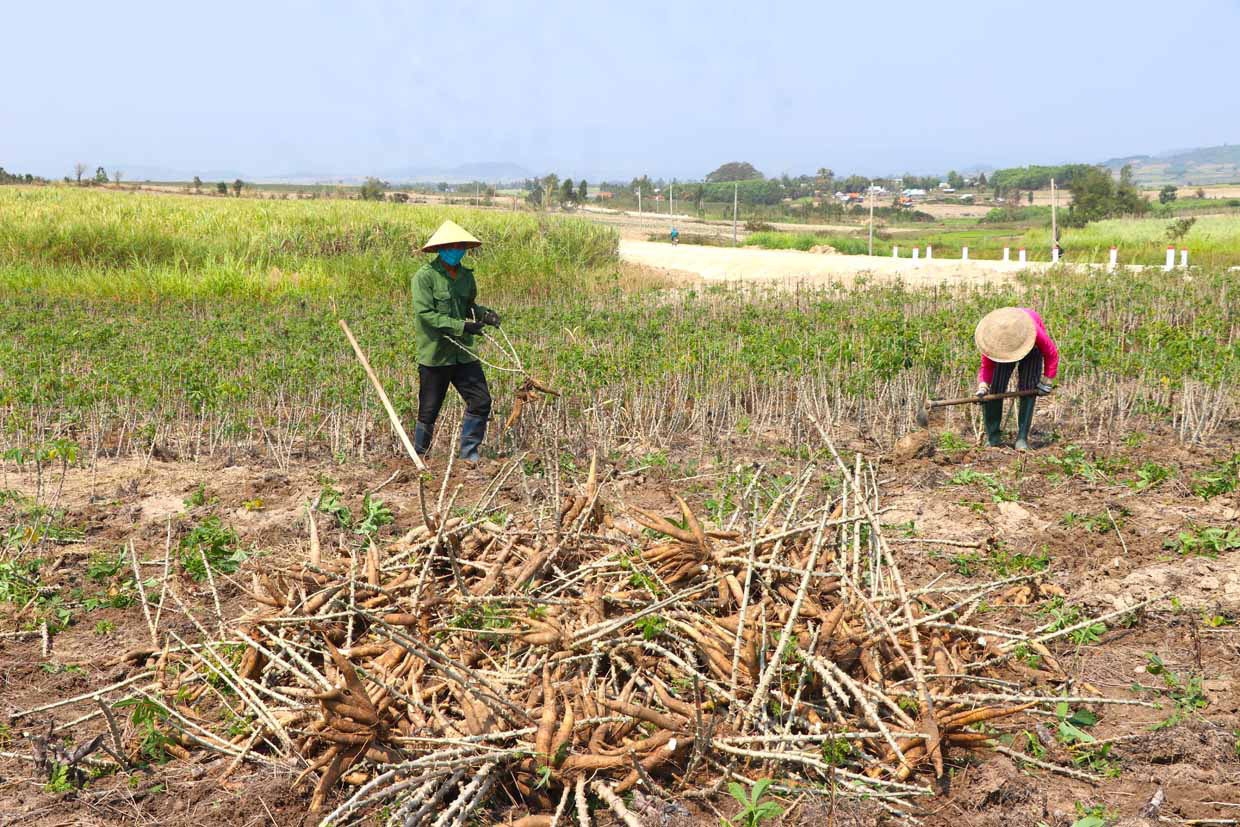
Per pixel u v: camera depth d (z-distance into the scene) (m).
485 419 8.47
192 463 8.34
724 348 11.64
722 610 4.15
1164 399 9.74
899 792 3.40
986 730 3.85
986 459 8.12
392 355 10.93
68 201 34.69
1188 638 4.68
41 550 6.06
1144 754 3.74
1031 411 8.28
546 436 8.25
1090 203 84.19
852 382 9.97
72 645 4.88
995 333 8.17
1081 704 4.02
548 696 3.52
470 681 3.65
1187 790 3.50
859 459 4.64
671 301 18.73
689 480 7.55
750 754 3.46
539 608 4.10
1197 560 5.56
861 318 13.88
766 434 9.20
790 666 3.77
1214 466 7.48
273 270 21.58
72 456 7.01
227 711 4.10
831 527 4.57
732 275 26.67
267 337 12.95
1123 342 11.95
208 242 24.06
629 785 3.40
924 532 6.29
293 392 10.46
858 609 4.12
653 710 3.59
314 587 4.34
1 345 12.32
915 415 9.55
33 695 4.38
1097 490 7.03
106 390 9.62
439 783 3.40
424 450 8.53
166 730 3.96
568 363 10.32
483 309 8.51
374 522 6.08
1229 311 14.84
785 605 4.14
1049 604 4.98
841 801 3.37
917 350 10.44
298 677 3.86
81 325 14.23
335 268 22.50
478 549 4.84
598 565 4.43
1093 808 3.39
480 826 3.31
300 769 3.67
